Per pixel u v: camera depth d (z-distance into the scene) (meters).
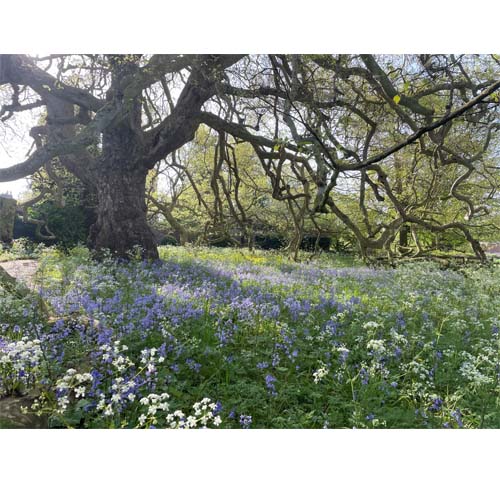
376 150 14.49
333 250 29.88
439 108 14.59
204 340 5.77
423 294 10.12
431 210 17.17
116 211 13.00
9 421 3.44
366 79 10.78
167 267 11.68
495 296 9.78
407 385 4.78
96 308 6.18
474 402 4.71
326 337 6.28
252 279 11.10
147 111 14.88
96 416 3.89
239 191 24.50
